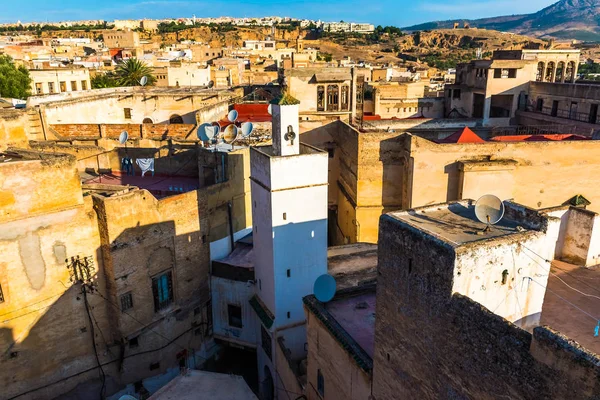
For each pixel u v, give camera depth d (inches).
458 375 476.7
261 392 1185.4
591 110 1620.3
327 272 1067.9
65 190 905.5
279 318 1033.5
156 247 1039.6
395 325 574.6
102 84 2832.2
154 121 1982.0
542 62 2217.0
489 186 1231.5
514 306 525.7
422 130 1836.9
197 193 1107.9
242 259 1212.5
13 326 883.4
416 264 522.6
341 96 1800.0
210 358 1225.4
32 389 927.7
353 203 1419.8
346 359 721.0
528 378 397.7
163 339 1092.5
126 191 984.9
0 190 828.0
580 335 585.0
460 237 521.7
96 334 999.6
